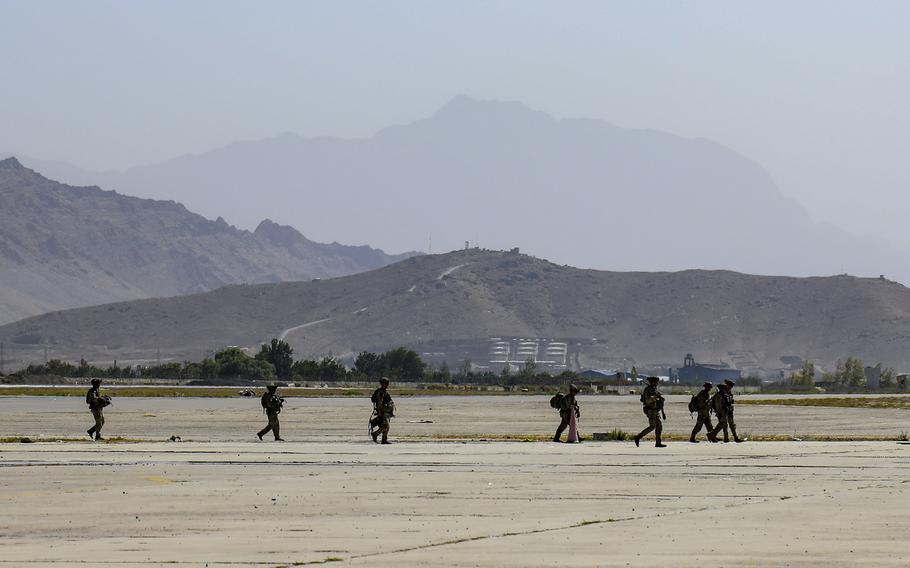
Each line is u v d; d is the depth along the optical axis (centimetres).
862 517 5300
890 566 4025
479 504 5809
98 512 5472
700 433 13612
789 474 7444
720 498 6081
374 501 5916
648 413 10119
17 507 5650
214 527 5006
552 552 4322
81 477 7081
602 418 18625
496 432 13688
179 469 7650
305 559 4184
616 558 4184
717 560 4144
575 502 5900
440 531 4872
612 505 5778
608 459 8625
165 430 13800
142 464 8019
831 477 7244
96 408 11100
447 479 7025
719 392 11044
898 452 9519
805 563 4084
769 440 11894
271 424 11031
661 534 4775
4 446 9912
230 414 18362
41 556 4250
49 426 14412
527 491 6391
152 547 4466
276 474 7319
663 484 6775
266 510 5562
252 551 4359
